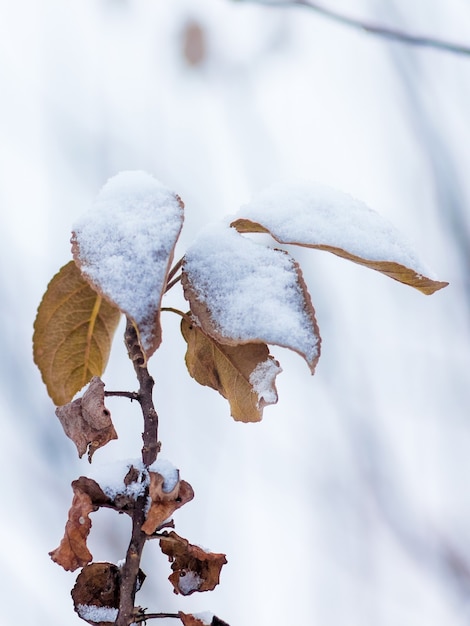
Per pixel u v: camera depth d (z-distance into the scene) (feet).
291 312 3.02
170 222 2.99
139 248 2.97
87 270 2.97
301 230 3.05
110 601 3.01
